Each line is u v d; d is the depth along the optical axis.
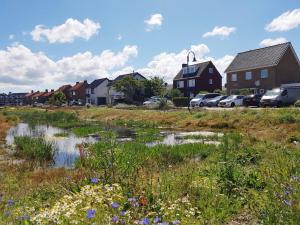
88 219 4.59
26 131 28.98
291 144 14.34
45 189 8.51
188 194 7.00
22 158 14.98
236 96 44.00
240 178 7.79
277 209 4.97
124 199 5.70
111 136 17.12
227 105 43.19
